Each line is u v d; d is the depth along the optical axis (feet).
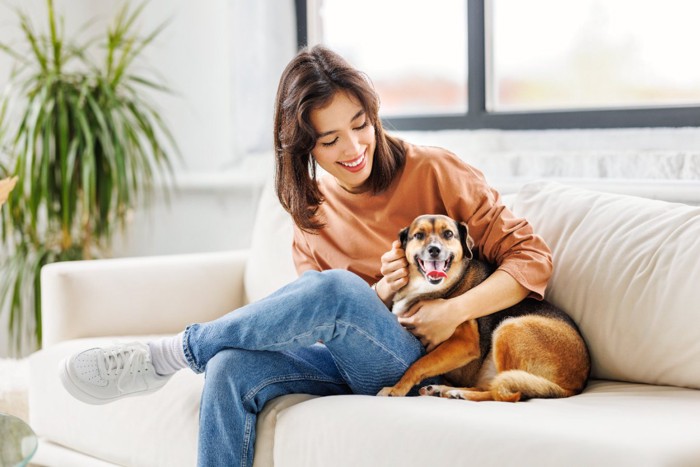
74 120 9.90
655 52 8.46
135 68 11.91
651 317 5.35
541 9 9.20
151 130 10.49
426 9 10.16
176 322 7.72
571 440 4.09
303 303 5.18
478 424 4.44
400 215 5.97
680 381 5.24
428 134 9.63
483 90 9.53
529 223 5.96
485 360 5.35
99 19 12.14
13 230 10.26
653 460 3.81
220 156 11.28
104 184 10.18
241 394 5.31
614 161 8.03
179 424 5.79
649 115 8.36
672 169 7.63
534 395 5.11
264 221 7.99
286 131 5.66
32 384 6.95
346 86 5.50
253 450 5.33
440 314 5.27
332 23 10.94
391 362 5.33
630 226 5.73
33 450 4.64
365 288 5.34
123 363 5.59
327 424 4.96
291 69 5.66
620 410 4.66
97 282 7.36
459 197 5.78
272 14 10.56
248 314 5.33
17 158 9.84
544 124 9.05
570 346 5.37
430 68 10.21
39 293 10.14
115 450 6.23
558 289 5.86
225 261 8.06
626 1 8.60
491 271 5.65
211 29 11.19
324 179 6.38
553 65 9.18
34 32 11.35
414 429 4.60
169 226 11.91
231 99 10.99
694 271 5.24
